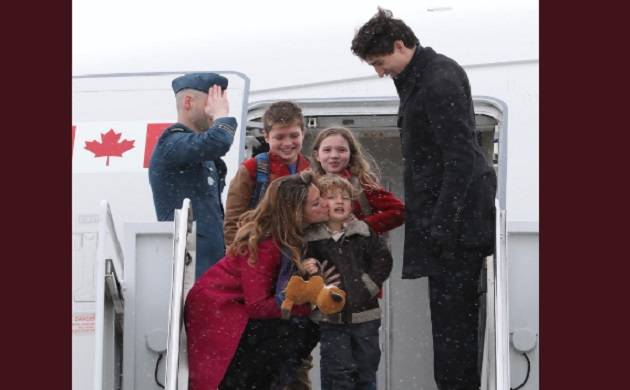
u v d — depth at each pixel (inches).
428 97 572.7
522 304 593.0
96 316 558.9
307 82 698.2
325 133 595.2
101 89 698.8
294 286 545.0
